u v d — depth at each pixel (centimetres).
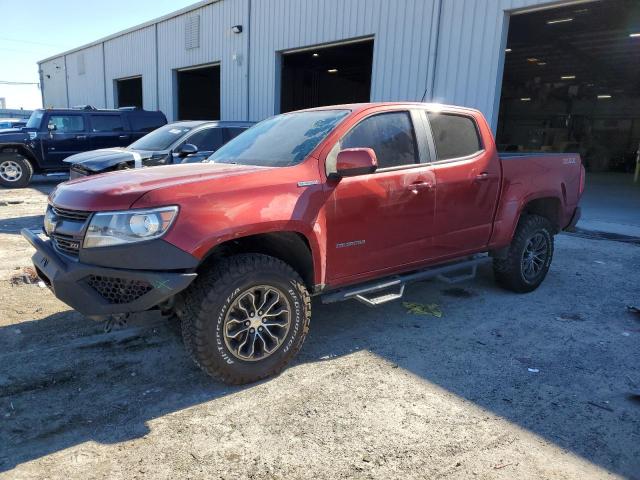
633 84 2786
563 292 551
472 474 254
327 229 358
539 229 529
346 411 309
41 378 343
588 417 306
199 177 327
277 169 344
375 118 401
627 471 258
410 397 326
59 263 308
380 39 1183
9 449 268
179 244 292
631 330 445
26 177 1326
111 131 1405
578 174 584
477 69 998
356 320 458
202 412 306
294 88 2519
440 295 532
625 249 770
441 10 1048
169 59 2091
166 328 427
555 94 3102
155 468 255
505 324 454
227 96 1769
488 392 334
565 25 1513
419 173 412
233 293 314
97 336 410
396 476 251
